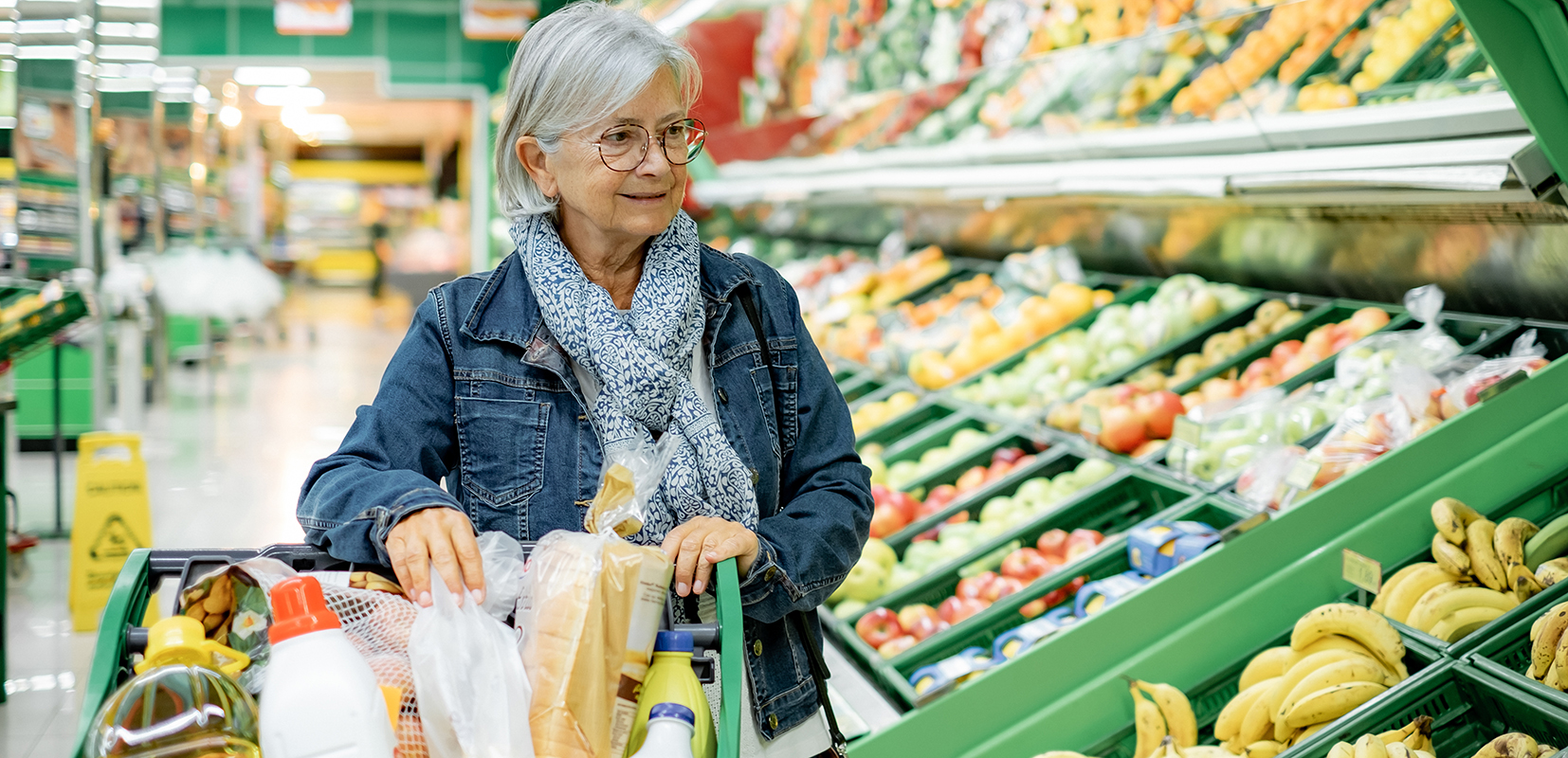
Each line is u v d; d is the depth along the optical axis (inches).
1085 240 165.9
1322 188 102.7
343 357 476.1
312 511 44.2
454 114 812.0
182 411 332.8
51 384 285.6
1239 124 108.5
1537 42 69.9
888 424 149.3
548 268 49.3
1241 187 114.5
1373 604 77.7
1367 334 114.4
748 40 201.9
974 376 153.5
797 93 195.0
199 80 430.0
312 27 412.2
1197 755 71.9
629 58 45.5
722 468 47.8
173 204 368.5
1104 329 146.4
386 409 48.9
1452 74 82.8
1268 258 132.0
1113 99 121.3
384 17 435.5
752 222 296.2
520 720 37.8
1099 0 107.5
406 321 662.5
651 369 47.1
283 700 33.6
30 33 224.2
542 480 49.3
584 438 49.7
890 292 199.5
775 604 46.6
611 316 48.1
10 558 183.9
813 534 48.1
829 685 93.7
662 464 45.7
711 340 51.6
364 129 997.8
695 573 43.0
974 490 123.8
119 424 286.0
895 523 121.6
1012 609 96.1
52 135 224.2
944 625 100.9
